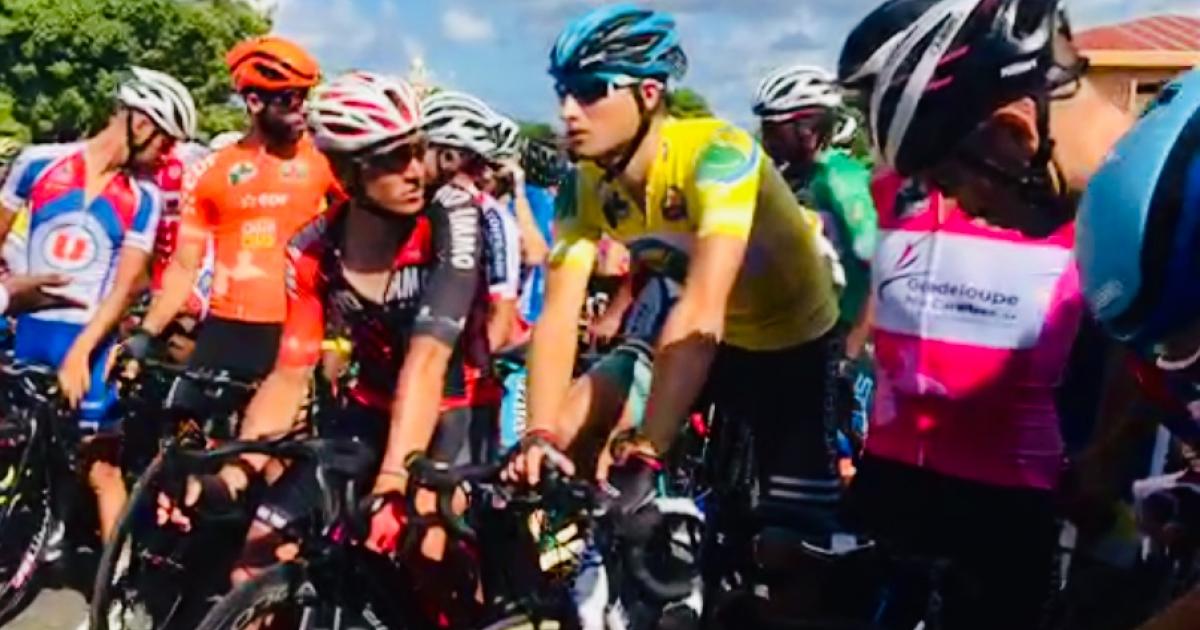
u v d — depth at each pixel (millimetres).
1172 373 1312
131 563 3307
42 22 21391
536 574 2646
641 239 2707
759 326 2873
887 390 2449
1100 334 2203
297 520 2736
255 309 4305
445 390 2926
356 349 2938
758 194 2633
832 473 2912
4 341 4777
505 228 3326
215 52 23078
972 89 1739
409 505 2574
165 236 4707
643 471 2330
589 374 2822
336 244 2875
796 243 2812
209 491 2885
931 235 2344
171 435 3891
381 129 2631
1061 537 2322
